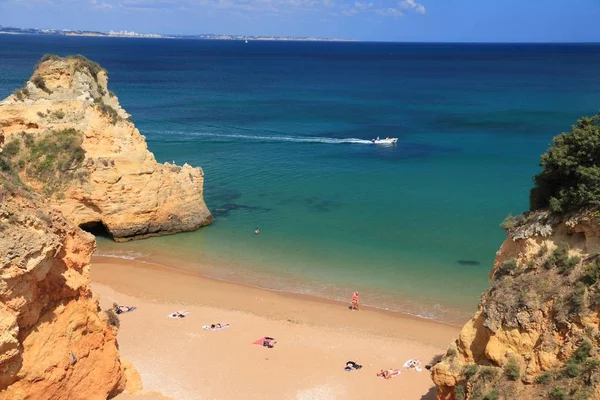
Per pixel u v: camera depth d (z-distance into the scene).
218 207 54.88
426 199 57.34
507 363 18.66
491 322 19.47
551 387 17.22
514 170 67.69
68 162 44.06
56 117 45.19
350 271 41.53
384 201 56.78
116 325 23.95
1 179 17.84
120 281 39.53
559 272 19.06
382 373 28.56
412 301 37.12
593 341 17.12
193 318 34.31
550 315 18.45
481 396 18.50
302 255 44.28
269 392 26.97
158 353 29.95
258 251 45.03
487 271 41.25
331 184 62.53
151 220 46.94
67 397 18.62
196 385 27.22
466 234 48.12
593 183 19.12
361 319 34.75
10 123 44.25
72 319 18.88
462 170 67.94
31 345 17.19
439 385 20.84
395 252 44.72
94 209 45.19
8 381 16.56
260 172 67.19
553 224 20.12
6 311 15.73
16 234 15.99
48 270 17.17
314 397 26.73
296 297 37.72
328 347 31.34
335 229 49.47
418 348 31.47
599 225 18.53
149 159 46.81
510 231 21.97
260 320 34.38
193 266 42.38
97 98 47.62
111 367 21.08
